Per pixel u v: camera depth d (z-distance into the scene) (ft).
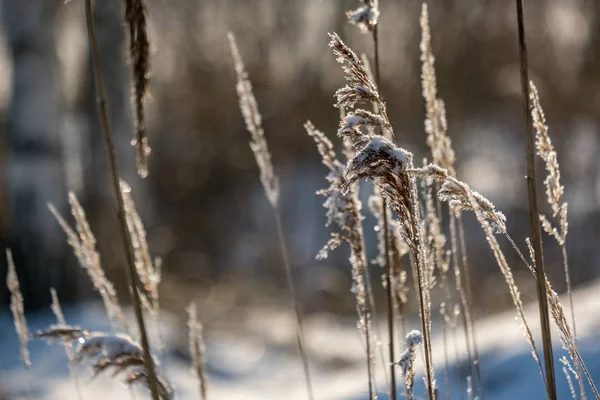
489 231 6.11
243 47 60.23
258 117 9.68
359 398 11.35
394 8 55.62
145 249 8.75
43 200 28.68
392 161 5.74
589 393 10.27
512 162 59.57
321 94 58.34
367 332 7.64
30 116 28.60
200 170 65.82
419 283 6.12
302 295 42.34
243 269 52.85
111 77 33.58
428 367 6.20
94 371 6.91
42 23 28.71
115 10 33.22
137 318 6.16
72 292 29.04
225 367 23.97
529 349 11.89
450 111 56.70
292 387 20.79
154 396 6.21
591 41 50.34
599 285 15.66
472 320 8.17
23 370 19.89
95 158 33.06
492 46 55.11
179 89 63.93
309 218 66.90
